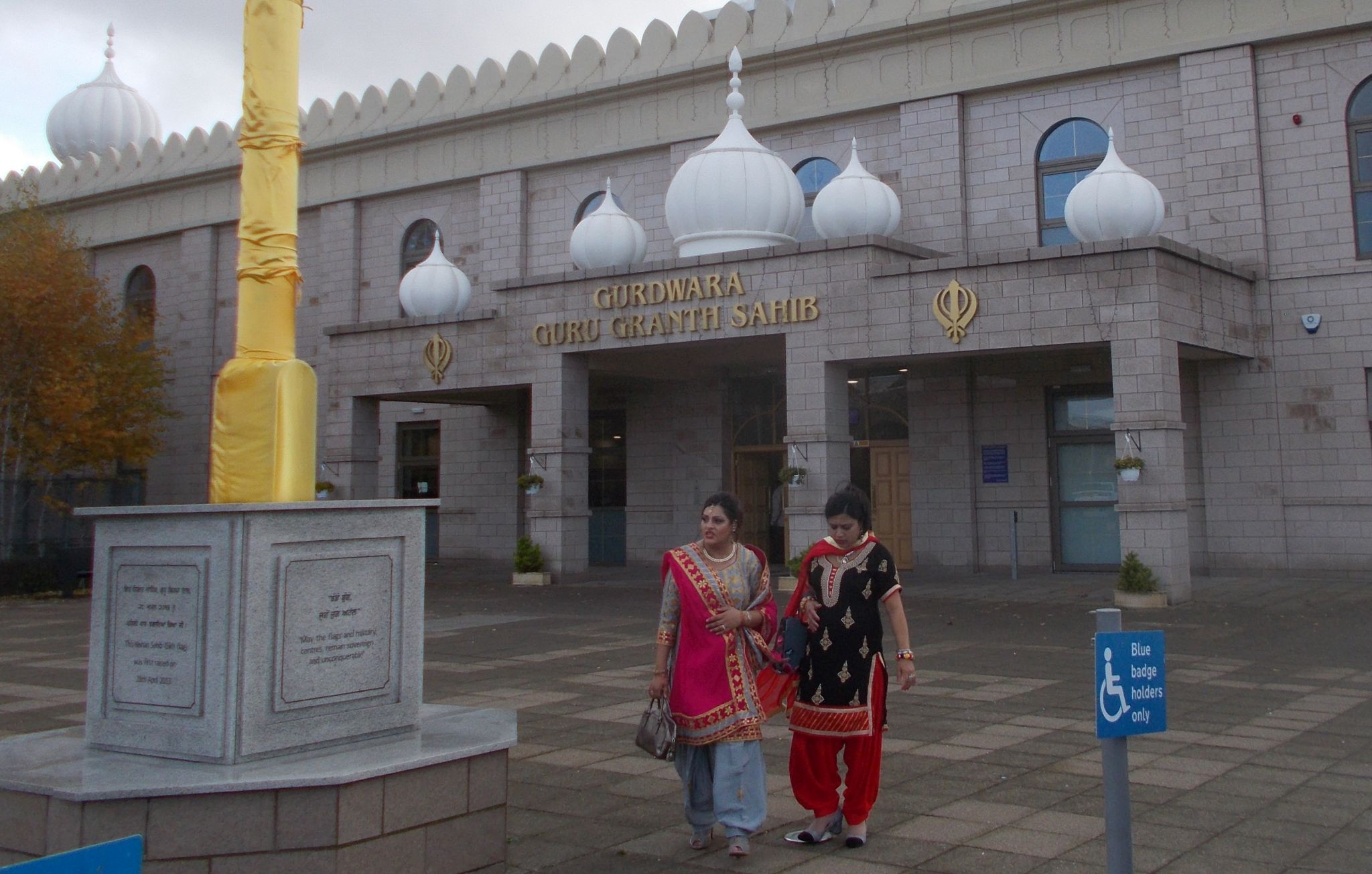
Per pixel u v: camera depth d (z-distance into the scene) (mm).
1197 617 14961
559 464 21656
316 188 29891
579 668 11711
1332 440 19328
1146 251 16375
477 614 17125
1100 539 21328
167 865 4488
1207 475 20281
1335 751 7637
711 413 25234
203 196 31859
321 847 4555
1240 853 5543
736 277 19531
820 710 5793
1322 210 19578
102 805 4520
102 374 26875
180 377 31828
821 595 5898
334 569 5156
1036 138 21844
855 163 20016
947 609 16422
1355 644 12586
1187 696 9703
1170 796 6551
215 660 4859
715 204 20391
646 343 20516
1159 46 20734
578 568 22062
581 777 7242
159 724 5000
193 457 31406
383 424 29797
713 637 5703
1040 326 17031
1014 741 8070
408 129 28219
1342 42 19562
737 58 21281
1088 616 15414
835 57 23469
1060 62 21500
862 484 23594
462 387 22656
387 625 5352
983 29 22156
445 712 6004
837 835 5953
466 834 5102
